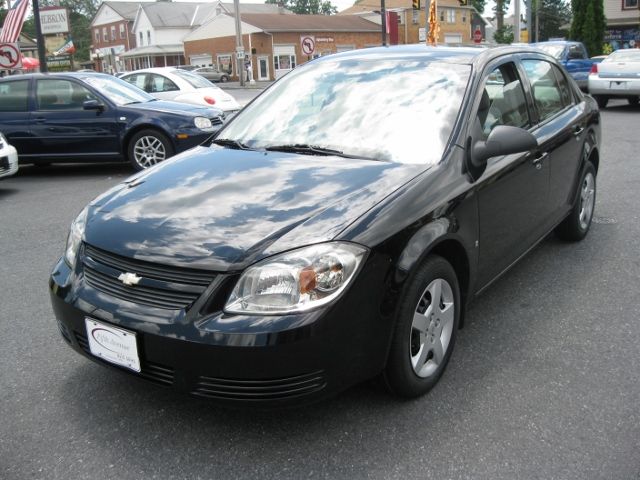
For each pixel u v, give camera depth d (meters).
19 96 9.42
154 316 2.60
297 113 3.88
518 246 4.01
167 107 9.39
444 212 3.04
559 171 4.57
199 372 2.54
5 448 2.77
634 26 41.97
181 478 2.58
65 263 3.07
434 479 2.54
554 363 3.44
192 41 61.41
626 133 12.09
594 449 2.70
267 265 2.54
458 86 3.62
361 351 2.68
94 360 2.88
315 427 2.88
